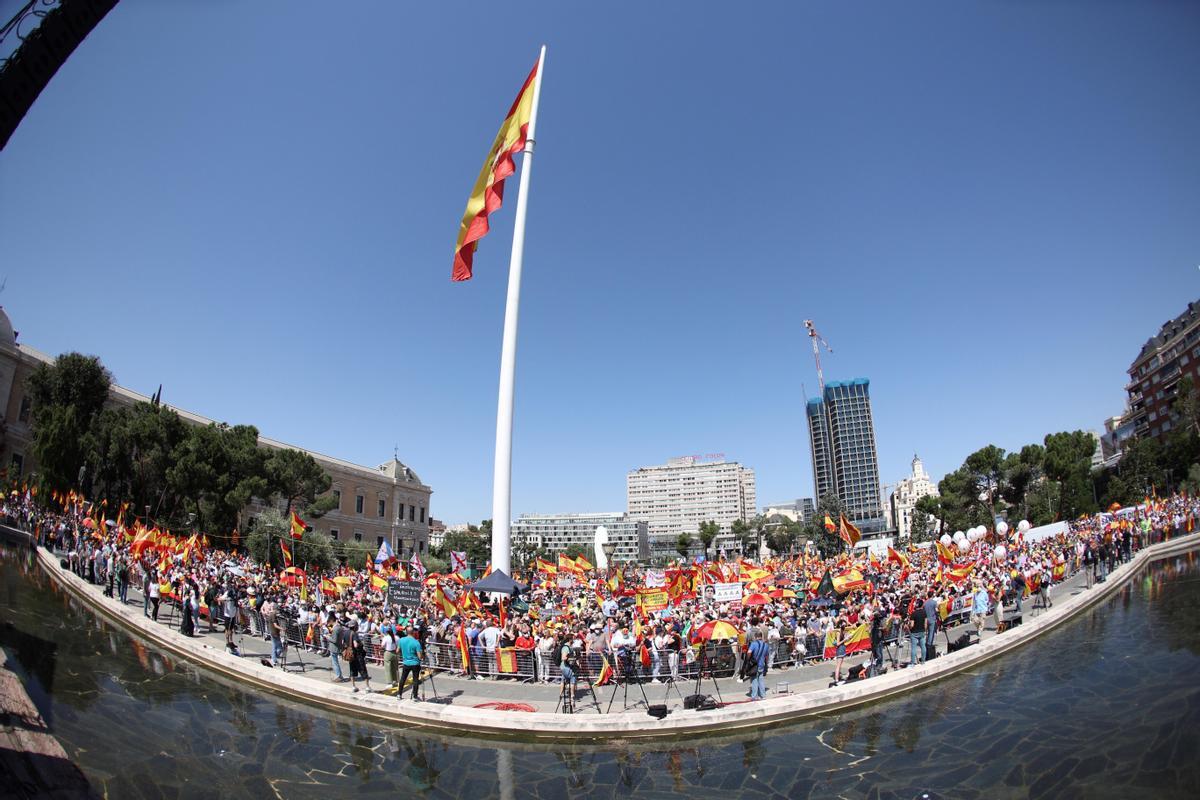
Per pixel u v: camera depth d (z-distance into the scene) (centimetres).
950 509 10275
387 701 1582
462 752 1330
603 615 2691
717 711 1484
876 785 1103
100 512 4966
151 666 1766
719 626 1563
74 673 1543
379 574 3469
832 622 2297
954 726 1365
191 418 8000
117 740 1185
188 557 3459
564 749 1353
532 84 3562
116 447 5262
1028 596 2995
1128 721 1250
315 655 2177
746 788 1128
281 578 3438
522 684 1912
